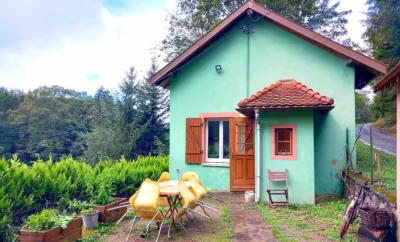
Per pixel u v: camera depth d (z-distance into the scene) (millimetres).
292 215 6207
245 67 9195
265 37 9086
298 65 8781
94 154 20734
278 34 8977
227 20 8875
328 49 8398
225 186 9141
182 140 9617
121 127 21094
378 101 23109
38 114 30297
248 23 9227
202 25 20250
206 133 9625
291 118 7367
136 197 4895
